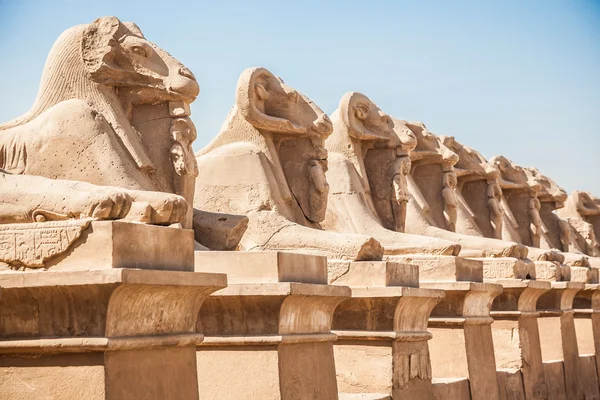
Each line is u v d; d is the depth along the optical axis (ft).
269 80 38.60
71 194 21.21
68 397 20.04
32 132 27.53
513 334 47.29
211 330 27.43
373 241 34.12
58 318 20.27
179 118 29.68
